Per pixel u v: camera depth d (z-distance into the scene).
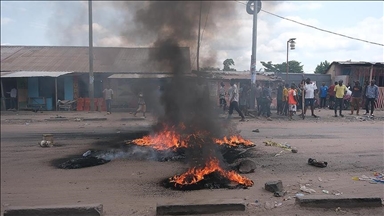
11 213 3.62
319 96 12.87
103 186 4.67
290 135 8.45
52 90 17.88
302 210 3.59
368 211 3.56
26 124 11.92
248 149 6.82
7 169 5.60
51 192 4.45
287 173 5.09
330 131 8.75
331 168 5.30
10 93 17.36
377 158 5.79
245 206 3.61
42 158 6.43
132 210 3.77
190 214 3.60
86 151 7.01
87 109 17.52
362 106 6.69
